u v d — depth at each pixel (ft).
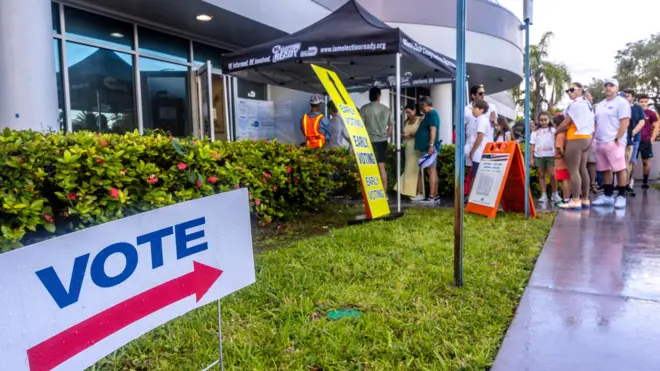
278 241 15.90
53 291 4.40
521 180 19.76
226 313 9.18
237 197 6.61
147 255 5.35
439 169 27.61
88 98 23.43
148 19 25.11
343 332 8.13
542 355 7.32
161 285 5.52
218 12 23.97
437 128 23.44
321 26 20.56
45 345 4.32
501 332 8.24
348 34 18.07
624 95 25.95
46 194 9.62
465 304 9.47
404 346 7.66
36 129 15.96
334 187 23.53
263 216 16.97
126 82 25.39
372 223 17.79
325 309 9.37
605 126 21.52
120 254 5.04
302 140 35.50
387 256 12.94
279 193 19.21
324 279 11.10
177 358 7.48
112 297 4.96
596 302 9.45
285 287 10.50
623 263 12.13
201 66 29.40
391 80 28.58
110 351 4.94
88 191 9.59
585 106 20.11
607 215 19.47
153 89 26.94
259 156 16.72
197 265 6.00
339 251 13.50
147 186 11.03
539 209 21.66
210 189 12.72
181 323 8.73
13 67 15.51
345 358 7.39
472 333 8.23
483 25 40.65
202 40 29.60
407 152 24.89
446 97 46.98
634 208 21.42
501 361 7.18
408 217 19.39
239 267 6.67
